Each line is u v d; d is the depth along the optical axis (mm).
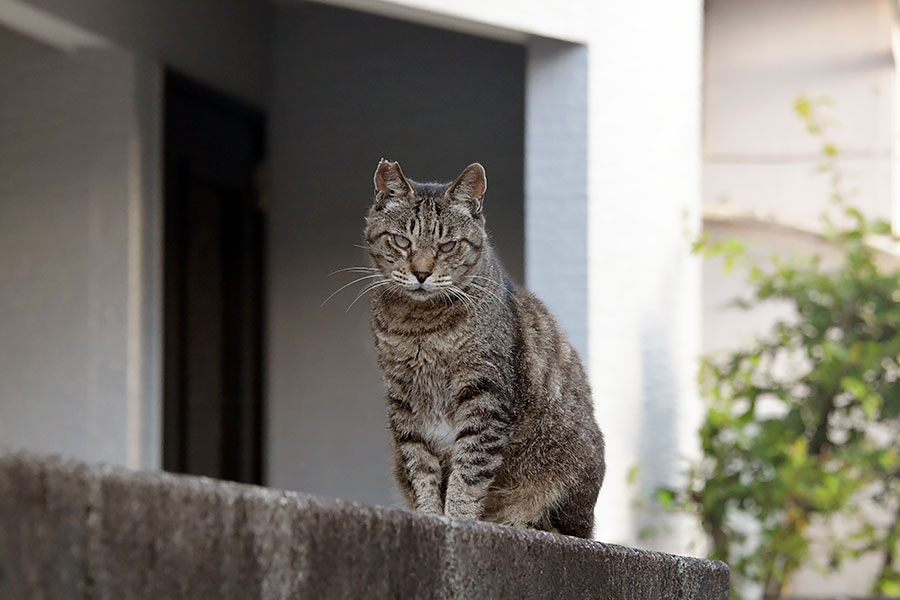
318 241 9531
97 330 7629
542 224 7719
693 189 8930
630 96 8039
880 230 9656
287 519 2270
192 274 8508
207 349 8773
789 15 11508
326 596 2389
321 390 9500
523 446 5195
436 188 5395
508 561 3174
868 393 9188
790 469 8641
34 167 7727
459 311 5090
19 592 1719
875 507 10633
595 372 7656
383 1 6816
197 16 8453
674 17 8656
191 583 2031
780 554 9109
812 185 11406
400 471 5352
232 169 9086
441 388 5172
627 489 8016
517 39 7688
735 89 11586
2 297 7754
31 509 1738
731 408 9375
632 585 4016
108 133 7641
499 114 9258
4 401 7727
